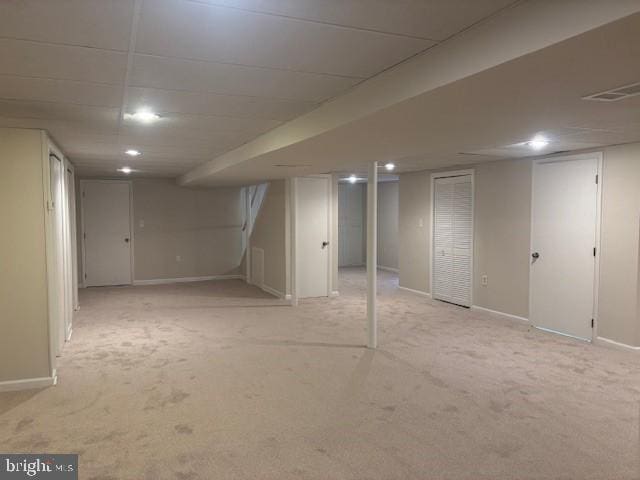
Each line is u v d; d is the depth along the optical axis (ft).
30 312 12.14
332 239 24.95
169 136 13.98
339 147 12.50
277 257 25.25
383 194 36.35
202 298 24.77
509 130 10.15
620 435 9.68
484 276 20.70
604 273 15.78
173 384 12.47
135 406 11.09
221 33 6.24
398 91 7.63
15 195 11.91
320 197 24.54
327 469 8.40
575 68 5.91
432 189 23.77
